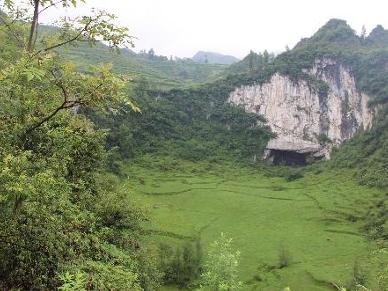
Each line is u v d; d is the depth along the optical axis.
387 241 87.25
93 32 12.99
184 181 146.12
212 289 23.06
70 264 13.96
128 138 166.50
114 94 12.38
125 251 33.09
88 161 26.19
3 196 11.31
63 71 12.20
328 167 171.12
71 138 15.02
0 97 12.70
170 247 70.00
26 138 13.53
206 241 86.06
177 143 189.00
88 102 12.68
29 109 13.16
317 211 114.50
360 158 164.25
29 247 12.95
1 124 12.84
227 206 118.38
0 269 12.90
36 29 13.56
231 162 186.75
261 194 134.88
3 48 13.80
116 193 39.19
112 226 34.66
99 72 12.32
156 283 37.66
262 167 187.75
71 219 15.00
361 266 62.69
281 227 100.94
